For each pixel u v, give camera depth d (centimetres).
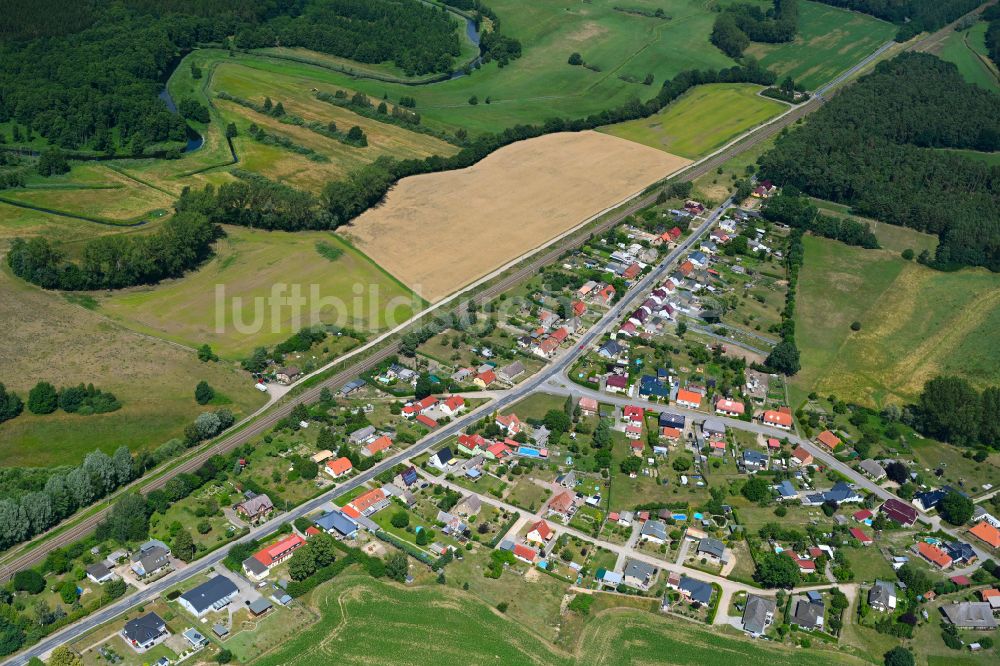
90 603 19200
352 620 19212
